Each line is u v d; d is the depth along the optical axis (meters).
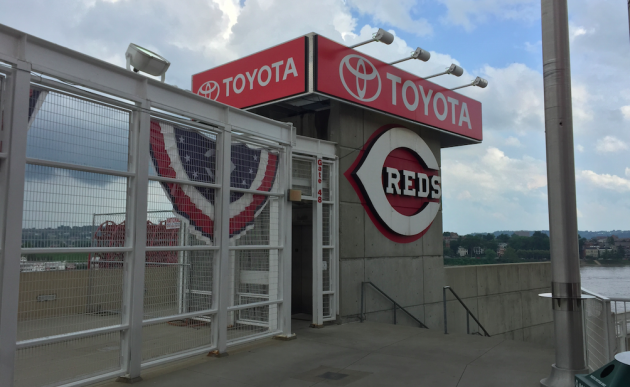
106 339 6.63
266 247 7.64
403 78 11.24
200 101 6.57
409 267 11.55
